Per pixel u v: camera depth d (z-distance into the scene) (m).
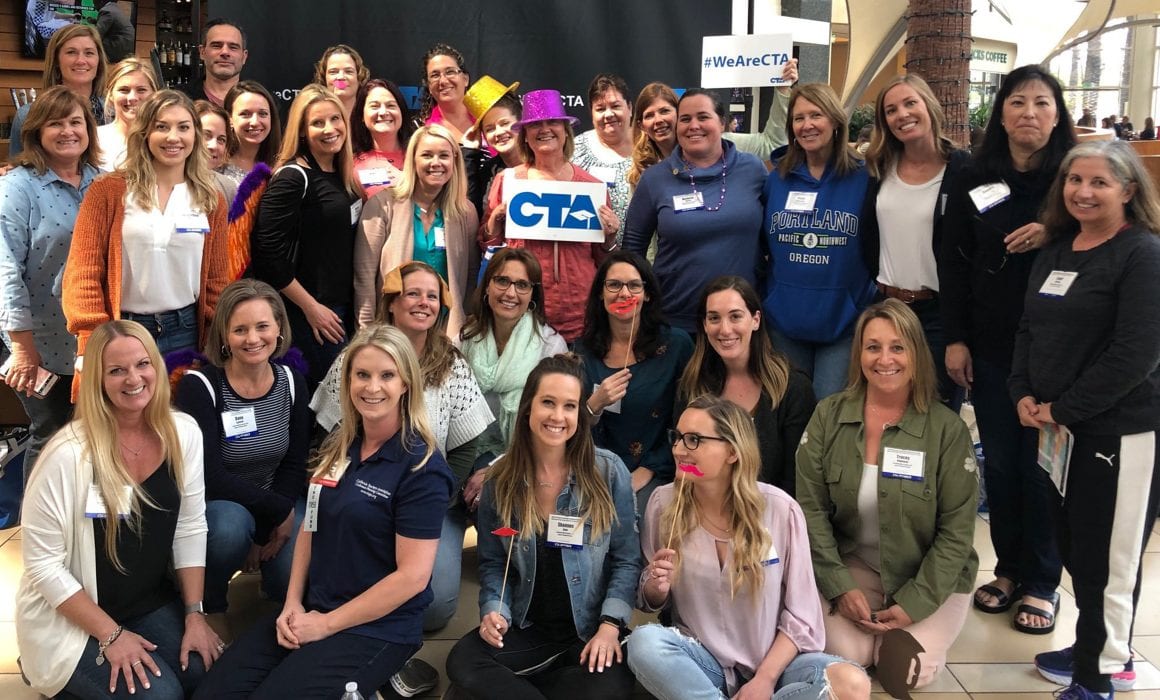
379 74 4.94
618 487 2.86
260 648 2.60
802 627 2.66
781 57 4.18
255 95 4.18
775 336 3.65
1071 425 2.68
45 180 3.55
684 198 3.72
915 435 2.94
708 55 4.30
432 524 2.65
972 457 2.92
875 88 13.83
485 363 3.62
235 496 3.06
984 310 3.23
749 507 2.64
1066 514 2.74
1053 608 3.26
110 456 2.58
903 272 3.45
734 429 2.64
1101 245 2.63
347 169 3.82
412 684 2.78
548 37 4.91
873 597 3.04
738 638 2.70
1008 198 3.09
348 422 2.75
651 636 2.56
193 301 3.40
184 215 3.29
